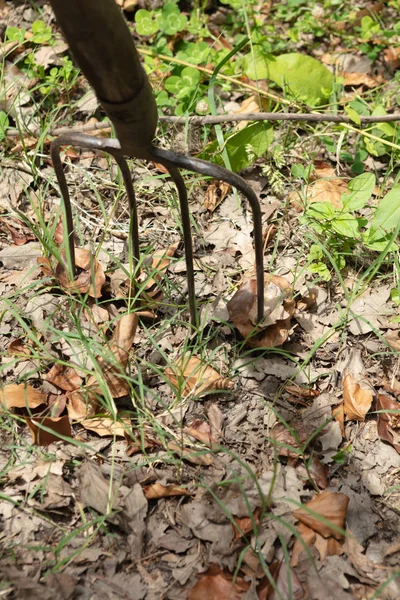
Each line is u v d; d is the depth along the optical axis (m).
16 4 3.06
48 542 1.63
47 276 2.17
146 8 3.09
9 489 1.71
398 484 1.77
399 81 2.80
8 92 2.70
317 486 1.75
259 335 2.02
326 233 2.26
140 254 2.18
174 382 1.93
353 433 1.87
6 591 1.53
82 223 2.36
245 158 2.43
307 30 3.06
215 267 2.26
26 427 1.84
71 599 1.53
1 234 2.32
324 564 1.60
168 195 2.46
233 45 2.99
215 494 1.71
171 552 1.62
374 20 3.14
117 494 1.68
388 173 2.39
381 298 2.16
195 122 2.46
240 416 1.89
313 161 2.57
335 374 2.00
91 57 1.37
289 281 2.21
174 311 2.12
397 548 1.64
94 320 1.99
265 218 2.39
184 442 1.81
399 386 1.97
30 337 1.88
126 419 1.84
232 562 1.59
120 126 1.54
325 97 2.68
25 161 2.46
